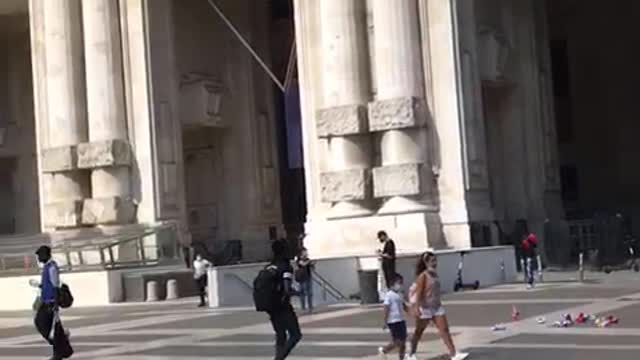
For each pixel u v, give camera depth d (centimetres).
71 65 4312
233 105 4675
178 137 4322
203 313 2903
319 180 3738
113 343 2223
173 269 3909
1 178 5375
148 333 2409
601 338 1716
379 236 2619
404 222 3519
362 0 3728
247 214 4656
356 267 3247
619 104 5241
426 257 1590
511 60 4116
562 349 1611
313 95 3819
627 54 5228
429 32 3650
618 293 2597
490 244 3594
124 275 3706
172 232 4109
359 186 3619
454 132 3591
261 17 4853
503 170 4147
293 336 1516
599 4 5288
